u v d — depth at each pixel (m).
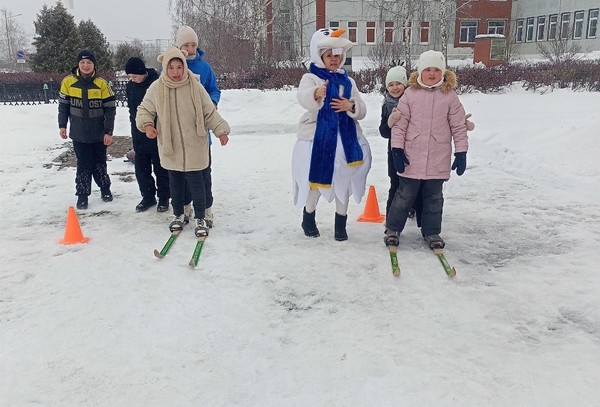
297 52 29.17
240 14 24.56
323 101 4.68
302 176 4.81
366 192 6.85
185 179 5.26
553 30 35.66
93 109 5.92
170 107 4.88
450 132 4.57
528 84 18.12
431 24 34.47
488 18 36.31
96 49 31.62
